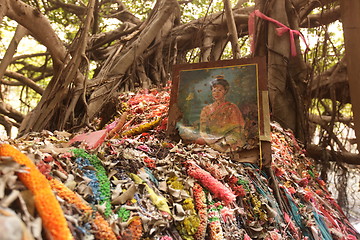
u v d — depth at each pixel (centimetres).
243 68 253
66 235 102
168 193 172
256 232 192
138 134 264
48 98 347
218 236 167
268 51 412
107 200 142
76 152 159
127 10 741
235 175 209
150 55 553
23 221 97
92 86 416
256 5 426
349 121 555
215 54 596
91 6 337
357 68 250
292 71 420
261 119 238
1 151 113
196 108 254
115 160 174
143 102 358
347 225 296
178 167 198
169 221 155
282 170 260
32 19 328
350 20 253
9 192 102
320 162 469
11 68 865
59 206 107
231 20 356
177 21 630
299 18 450
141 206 151
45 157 143
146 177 171
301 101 410
